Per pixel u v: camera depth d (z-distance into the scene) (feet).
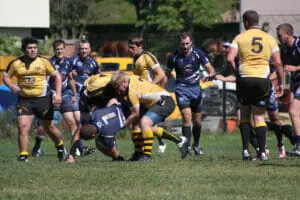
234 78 86.69
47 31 325.42
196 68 99.50
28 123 88.48
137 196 57.98
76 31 343.67
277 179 66.39
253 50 80.07
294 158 87.61
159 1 349.41
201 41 250.16
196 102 99.96
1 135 141.79
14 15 244.63
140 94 80.64
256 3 228.43
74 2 323.78
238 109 95.14
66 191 61.05
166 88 149.89
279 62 81.20
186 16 340.18
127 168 74.43
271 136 146.82
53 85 103.81
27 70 86.63
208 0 338.95
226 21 393.91
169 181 65.46
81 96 83.05
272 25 224.74
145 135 82.33
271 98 82.02
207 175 68.95
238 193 59.67
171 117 146.72
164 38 254.88
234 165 76.95
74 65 106.42
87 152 102.27
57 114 138.51
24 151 88.94
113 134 82.89
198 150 100.83
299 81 91.40
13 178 68.49
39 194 59.77
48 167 76.79
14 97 151.23
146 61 92.84
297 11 225.76
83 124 83.15
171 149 115.55
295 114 91.97
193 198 57.16
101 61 169.58
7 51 211.00
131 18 441.68
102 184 64.34
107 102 83.61
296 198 57.47
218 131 153.58
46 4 252.01
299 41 89.71
